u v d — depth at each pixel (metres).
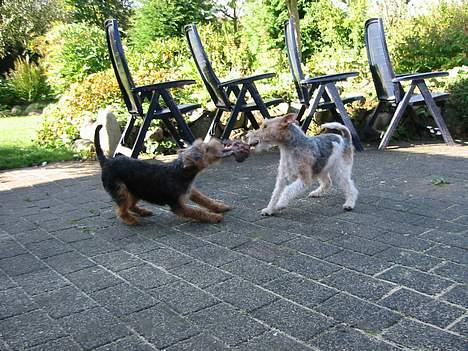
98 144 4.02
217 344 2.12
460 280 2.64
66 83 11.32
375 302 2.44
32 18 18.34
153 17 13.37
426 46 9.38
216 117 6.86
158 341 2.17
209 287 2.70
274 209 3.97
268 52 11.28
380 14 11.41
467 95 7.10
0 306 2.56
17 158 6.79
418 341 2.08
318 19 12.66
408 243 3.22
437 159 5.82
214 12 15.86
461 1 10.95
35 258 3.24
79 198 4.80
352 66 8.59
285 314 2.36
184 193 3.81
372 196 4.39
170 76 8.63
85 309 2.50
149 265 3.05
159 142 6.94
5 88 14.60
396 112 6.59
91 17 18.75
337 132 6.98
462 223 3.56
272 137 3.80
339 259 3.01
